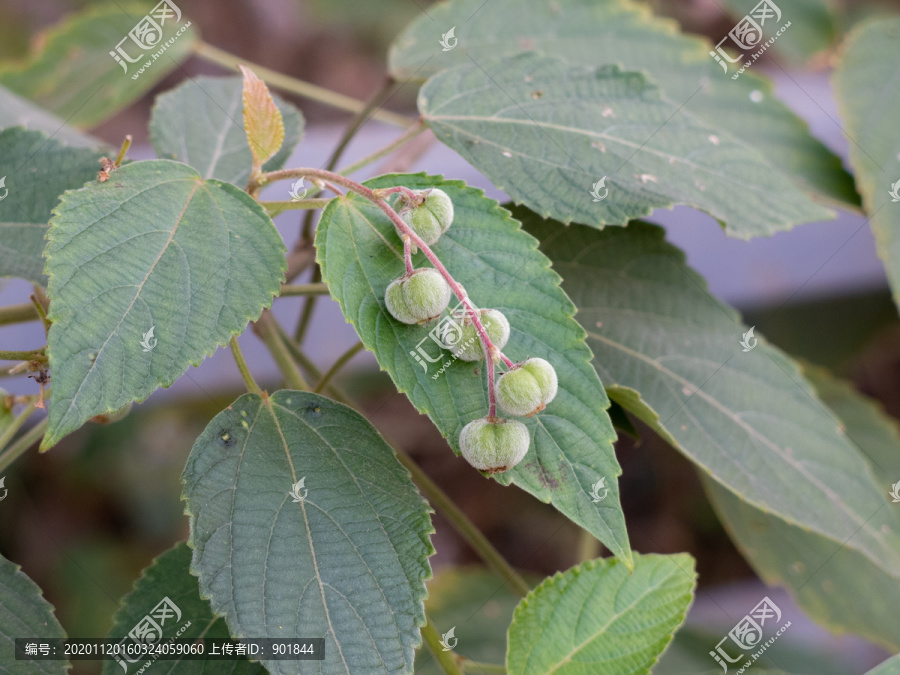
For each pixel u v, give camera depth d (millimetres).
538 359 239
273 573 244
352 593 244
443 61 340
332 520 249
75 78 402
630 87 290
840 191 333
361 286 246
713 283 408
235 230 242
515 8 350
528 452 240
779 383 301
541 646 269
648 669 266
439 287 239
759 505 289
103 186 239
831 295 421
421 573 246
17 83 398
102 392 225
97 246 233
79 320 227
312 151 425
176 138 307
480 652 352
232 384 348
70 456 432
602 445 241
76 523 431
